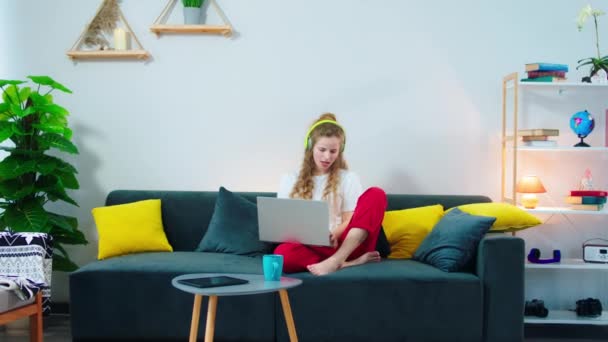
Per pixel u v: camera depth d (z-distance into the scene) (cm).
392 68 379
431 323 282
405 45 379
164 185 383
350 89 380
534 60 378
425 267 297
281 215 286
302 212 281
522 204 358
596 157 376
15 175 326
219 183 382
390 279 283
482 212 320
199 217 354
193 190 382
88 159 383
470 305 281
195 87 381
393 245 336
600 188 377
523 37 378
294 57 380
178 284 220
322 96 380
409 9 379
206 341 218
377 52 379
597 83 344
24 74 383
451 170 379
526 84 348
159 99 382
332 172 324
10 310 251
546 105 378
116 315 289
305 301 284
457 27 378
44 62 382
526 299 375
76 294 290
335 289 283
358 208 300
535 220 318
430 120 379
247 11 380
